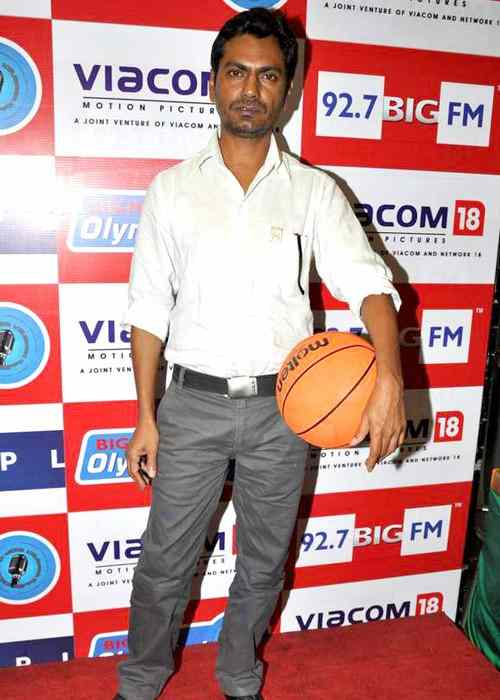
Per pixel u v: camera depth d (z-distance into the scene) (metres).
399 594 2.12
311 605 2.06
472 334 1.99
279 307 1.42
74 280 1.71
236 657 1.61
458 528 2.12
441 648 1.94
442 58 1.79
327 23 1.70
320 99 1.74
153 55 1.63
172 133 1.68
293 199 1.42
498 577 1.92
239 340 1.40
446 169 1.86
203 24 1.64
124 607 1.94
